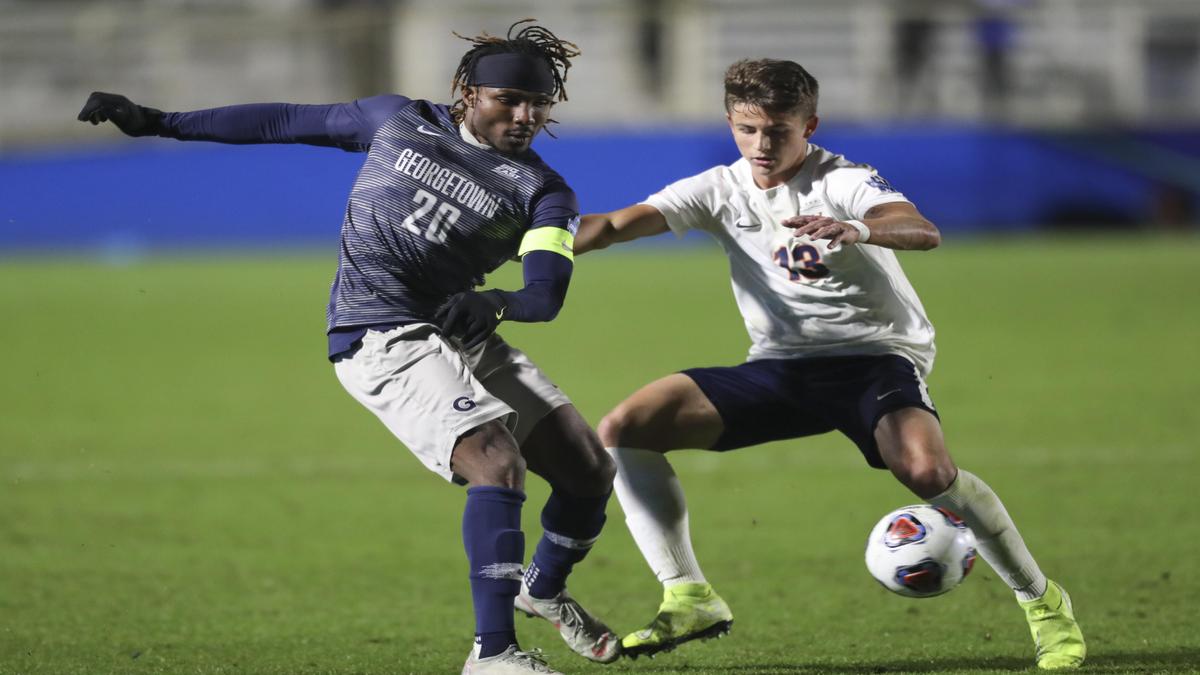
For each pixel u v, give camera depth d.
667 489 16.66
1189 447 31.05
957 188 87.06
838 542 23.25
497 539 13.91
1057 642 15.51
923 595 15.88
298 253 85.38
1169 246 82.62
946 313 57.84
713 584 20.53
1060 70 102.81
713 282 73.56
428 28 101.25
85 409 39.34
